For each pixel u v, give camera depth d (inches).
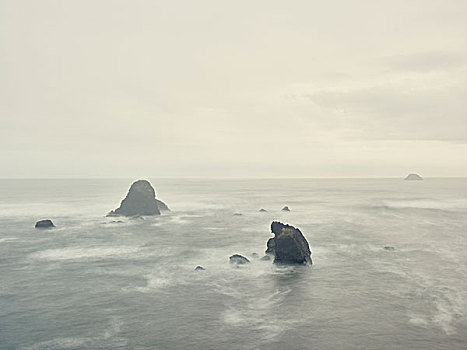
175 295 1722.4
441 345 1238.3
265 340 1282.0
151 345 1251.8
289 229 2320.4
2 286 1859.0
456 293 1745.8
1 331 1362.0
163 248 2719.0
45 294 1743.4
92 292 1766.7
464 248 2748.5
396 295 1713.8
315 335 1315.2
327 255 2488.9
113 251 2628.0
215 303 1619.1
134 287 1835.6
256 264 2233.0
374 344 1248.2
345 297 1688.0
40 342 1278.3
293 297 1685.5
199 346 1242.0
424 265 2250.2
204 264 2258.9
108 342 1273.4
